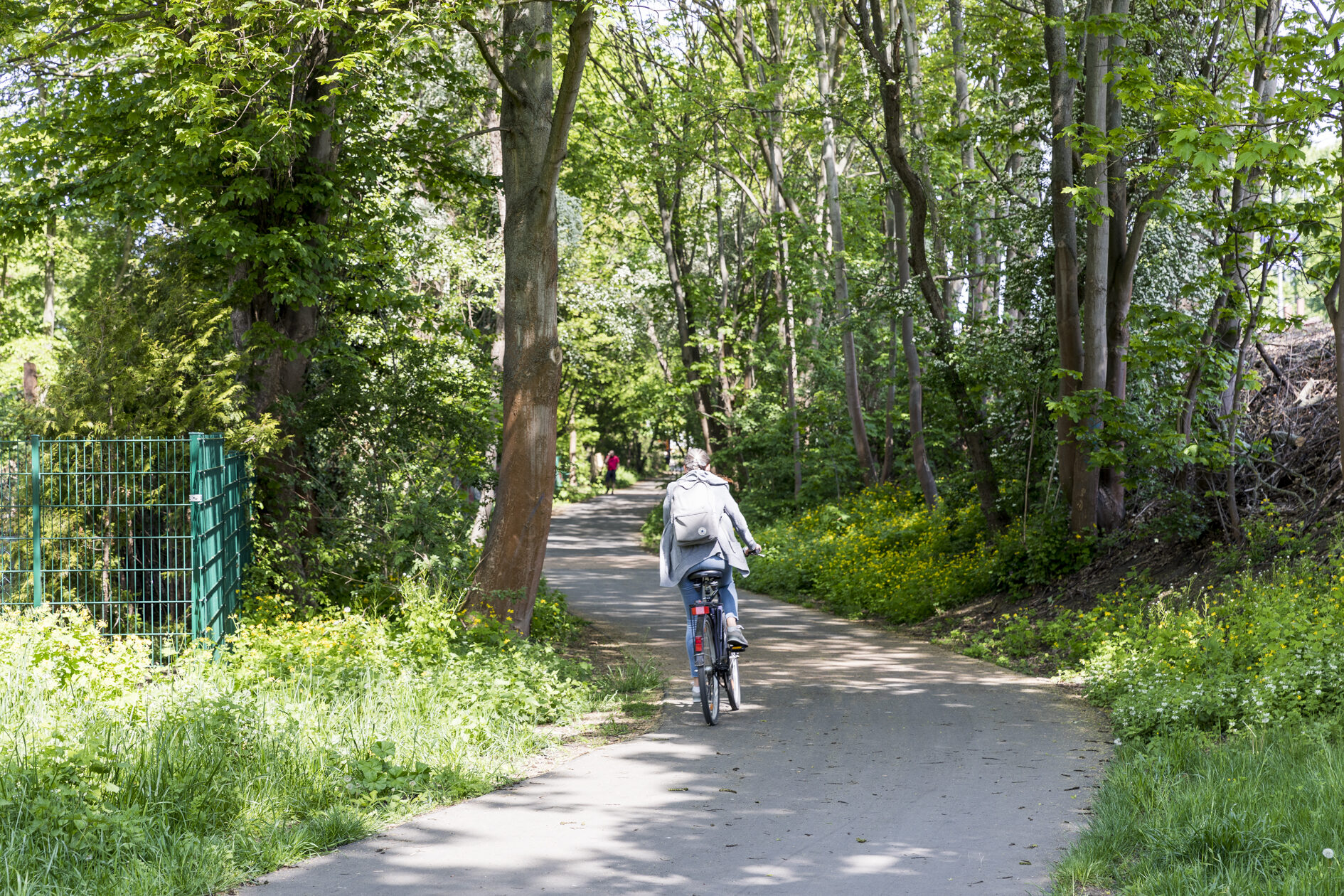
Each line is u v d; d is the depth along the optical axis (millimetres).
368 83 12125
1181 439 11805
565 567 24531
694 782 6020
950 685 9547
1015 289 15805
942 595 14695
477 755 6332
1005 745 6961
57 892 3977
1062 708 8297
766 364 30703
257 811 5059
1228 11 12602
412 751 6188
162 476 9773
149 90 11258
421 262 22078
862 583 16109
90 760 5078
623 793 5785
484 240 24453
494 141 22766
